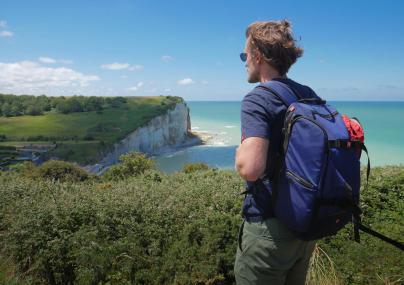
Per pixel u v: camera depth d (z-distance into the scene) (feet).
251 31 7.94
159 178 42.60
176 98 456.86
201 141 367.04
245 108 7.18
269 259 7.27
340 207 6.60
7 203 22.27
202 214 18.16
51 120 396.98
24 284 14.32
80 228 16.17
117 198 19.92
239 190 22.08
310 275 13.24
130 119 363.56
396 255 14.08
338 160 6.45
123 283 14.51
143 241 16.30
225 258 14.07
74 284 14.88
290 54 7.66
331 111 7.30
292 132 6.73
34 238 15.44
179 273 14.19
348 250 14.69
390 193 20.89
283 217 6.79
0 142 308.40
